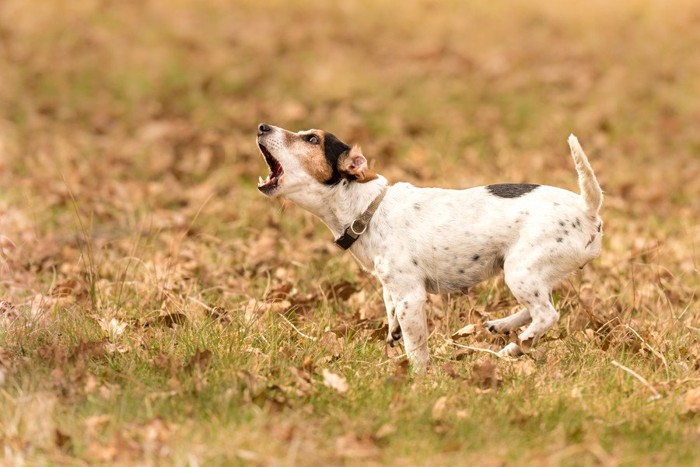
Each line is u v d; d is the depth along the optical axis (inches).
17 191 625.9
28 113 864.9
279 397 321.4
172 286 440.8
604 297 442.0
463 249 363.3
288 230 558.3
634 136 792.9
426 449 289.3
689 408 323.3
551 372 350.0
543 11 1235.2
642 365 363.9
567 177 622.8
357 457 282.2
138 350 358.6
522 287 357.4
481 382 338.0
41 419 293.4
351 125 813.2
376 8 1248.8
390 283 366.6
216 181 670.5
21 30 1117.7
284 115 858.1
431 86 948.0
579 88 932.6
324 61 1033.5
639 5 1247.5
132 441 287.0
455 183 622.8
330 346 373.4
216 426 296.5
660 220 598.2
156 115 875.4
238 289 456.4
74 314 390.0
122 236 555.5
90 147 774.5
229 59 1036.5
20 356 348.8
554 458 284.4
